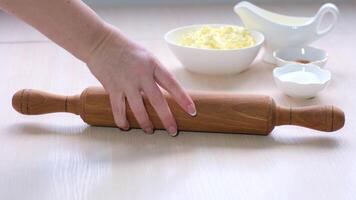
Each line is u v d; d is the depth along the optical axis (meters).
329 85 1.02
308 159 0.80
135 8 1.51
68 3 0.81
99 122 0.88
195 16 1.43
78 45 0.83
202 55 1.04
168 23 1.37
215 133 0.87
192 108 0.84
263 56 1.15
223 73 1.06
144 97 0.85
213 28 1.14
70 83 1.03
